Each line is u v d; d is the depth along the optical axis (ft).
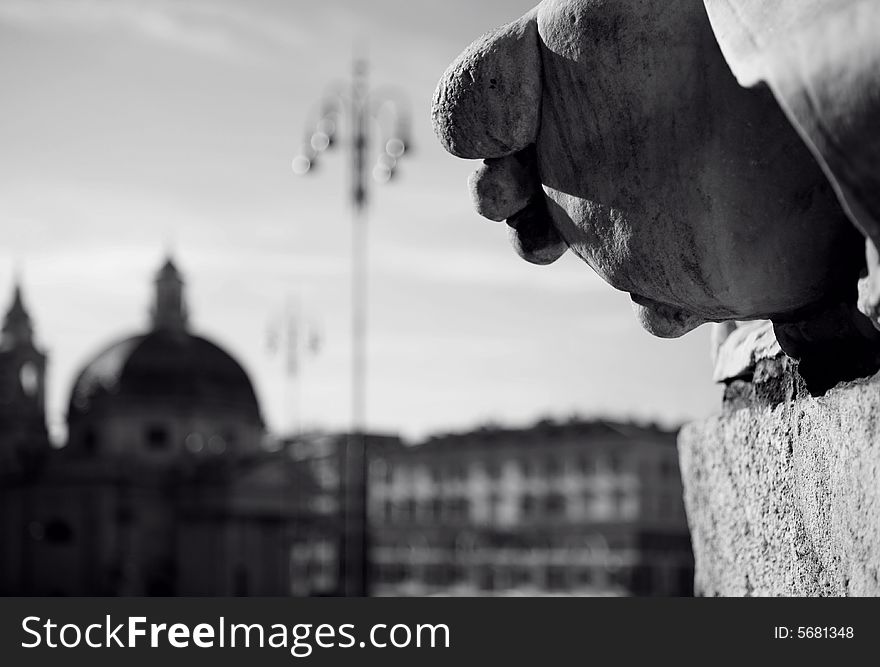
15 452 282.77
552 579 255.09
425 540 279.28
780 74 4.76
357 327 86.28
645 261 6.23
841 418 6.22
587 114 6.15
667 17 5.89
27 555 270.05
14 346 292.61
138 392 274.16
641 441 249.14
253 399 286.46
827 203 5.88
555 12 6.15
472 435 286.87
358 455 85.25
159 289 287.07
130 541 267.80
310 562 283.59
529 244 6.93
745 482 7.47
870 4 4.51
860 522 5.98
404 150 86.48
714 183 5.92
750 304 6.22
